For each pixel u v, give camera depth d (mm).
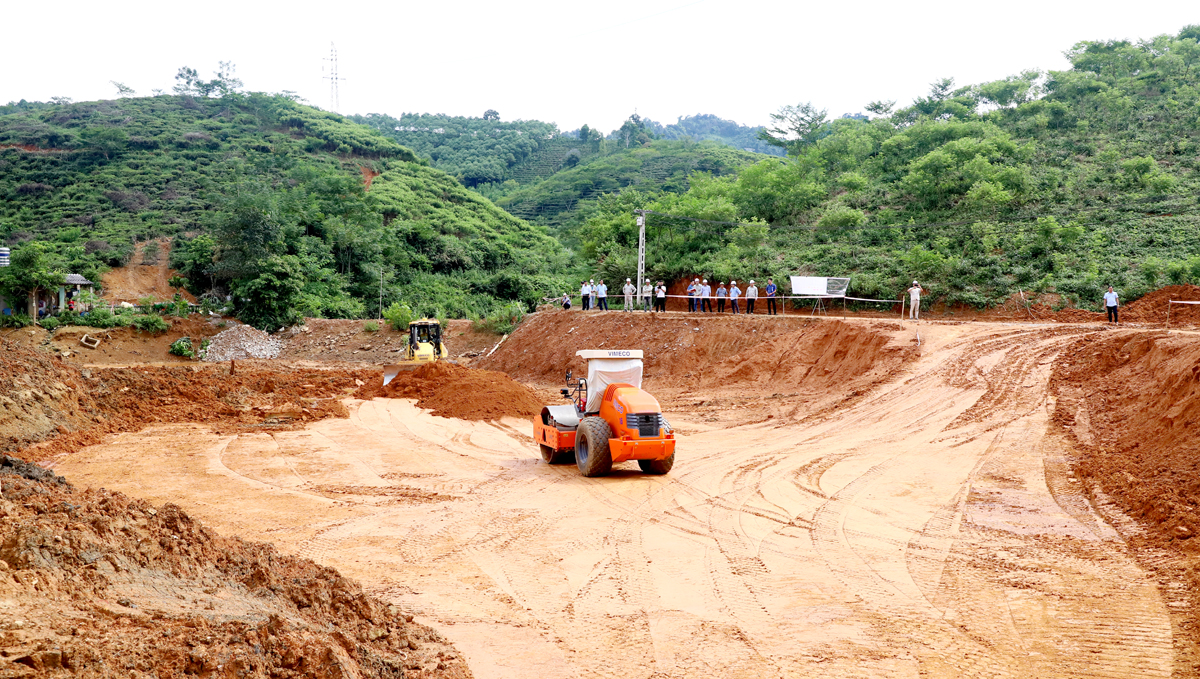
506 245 80625
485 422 23125
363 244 66062
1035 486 13844
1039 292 34625
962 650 7180
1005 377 21781
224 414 23266
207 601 5977
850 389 24203
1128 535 10766
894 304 37219
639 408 15141
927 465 15930
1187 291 30656
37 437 17875
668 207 55188
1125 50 66250
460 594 8852
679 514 12656
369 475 15742
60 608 4980
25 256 43375
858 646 7320
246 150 95938
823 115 70625
